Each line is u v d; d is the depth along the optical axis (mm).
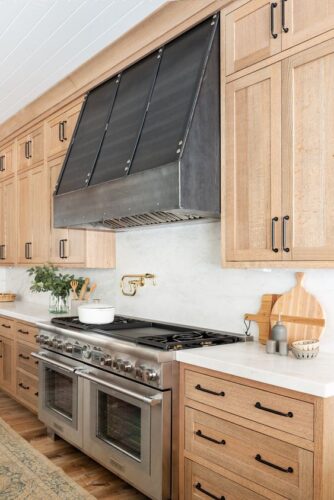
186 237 3238
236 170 2414
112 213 2896
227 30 2490
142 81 3059
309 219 2055
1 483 2771
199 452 2268
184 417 2359
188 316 3207
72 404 3115
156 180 2561
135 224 3316
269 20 2260
